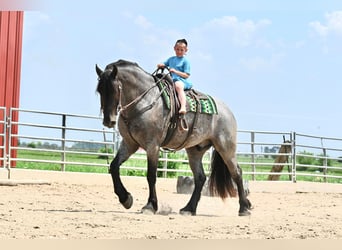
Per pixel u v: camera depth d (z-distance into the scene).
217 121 10.65
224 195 10.96
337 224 9.28
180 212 10.44
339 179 28.44
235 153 10.92
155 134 9.65
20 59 20.41
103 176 17.34
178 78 10.13
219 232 7.91
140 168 18.59
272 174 20.45
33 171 16.52
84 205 11.27
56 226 7.84
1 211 9.34
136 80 9.52
